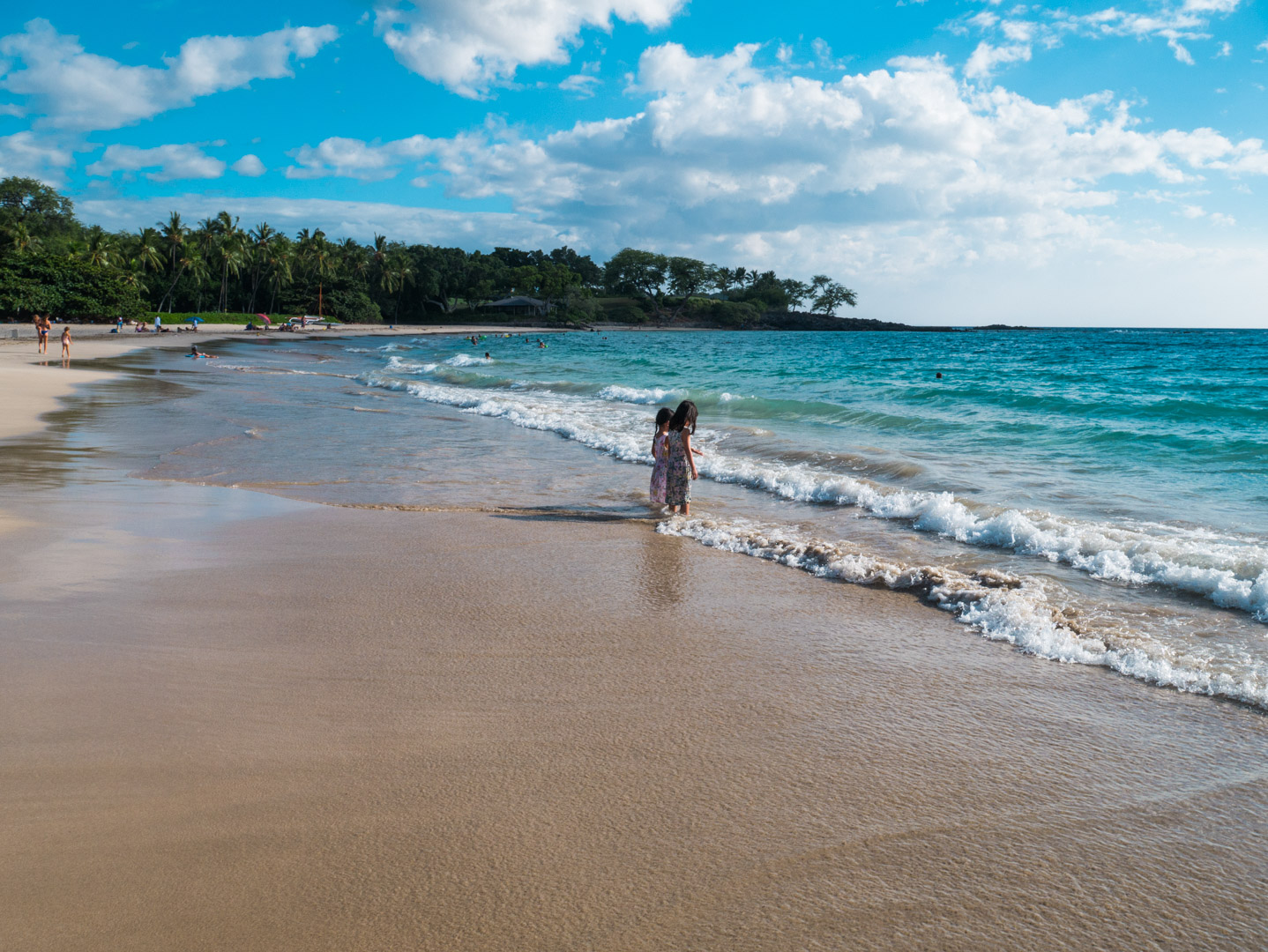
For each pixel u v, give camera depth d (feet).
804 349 219.82
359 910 7.64
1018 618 16.49
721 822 9.36
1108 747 11.38
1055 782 10.41
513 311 512.63
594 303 539.29
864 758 11.01
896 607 18.06
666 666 14.34
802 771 10.62
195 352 126.41
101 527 23.94
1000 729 11.96
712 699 12.94
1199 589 18.29
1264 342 262.06
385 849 8.64
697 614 17.46
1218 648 15.06
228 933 7.25
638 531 25.72
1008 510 24.82
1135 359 150.20
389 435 47.39
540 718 12.12
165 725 11.41
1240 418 50.72
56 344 153.48
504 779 10.23
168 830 8.82
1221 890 8.22
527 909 7.73
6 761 10.21
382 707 12.33
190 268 307.37
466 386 86.17
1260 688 13.08
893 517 27.12
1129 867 8.61
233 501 28.94
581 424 51.19
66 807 9.21
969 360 152.15
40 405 58.18
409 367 120.16
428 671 13.88
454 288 491.72
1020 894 8.14
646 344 268.62
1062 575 20.15
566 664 14.38
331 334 292.40
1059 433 45.01
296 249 372.38
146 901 7.65
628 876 8.29
